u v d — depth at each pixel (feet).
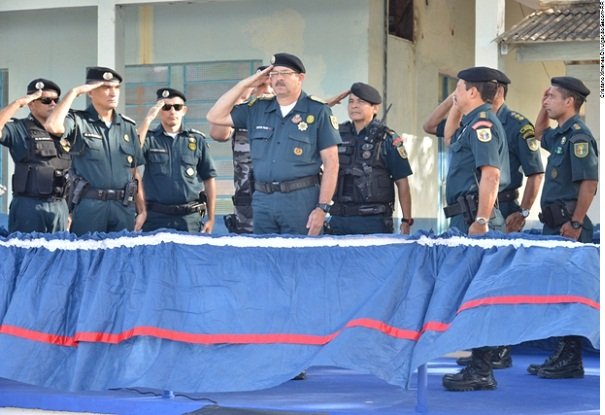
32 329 24.43
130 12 54.39
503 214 31.19
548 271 22.40
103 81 31.22
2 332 24.58
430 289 23.00
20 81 56.90
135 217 33.42
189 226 35.96
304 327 23.17
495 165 26.08
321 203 27.27
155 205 35.68
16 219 32.65
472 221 26.99
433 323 22.49
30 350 24.38
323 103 27.73
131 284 23.95
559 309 22.08
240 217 32.50
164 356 23.44
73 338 24.30
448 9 60.08
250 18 52.80
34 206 32.55
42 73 56.49
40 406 25.72
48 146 32.60
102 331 23.86
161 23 54.03
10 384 27.66
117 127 31.83
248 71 52.95
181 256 23.80
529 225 57.93
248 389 23.04
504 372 29.53
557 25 41.83
